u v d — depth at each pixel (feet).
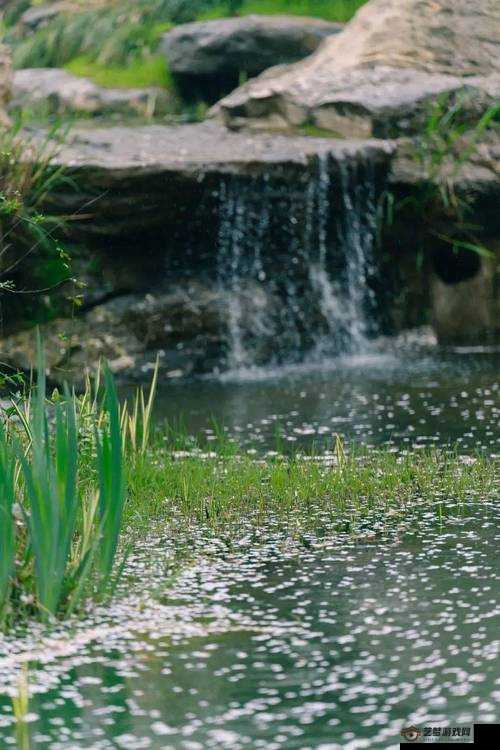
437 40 58.29
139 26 68.85
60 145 49.60
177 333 49.60
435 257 54.95
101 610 21.88
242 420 39.70
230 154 49.85
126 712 17.83
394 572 23.71
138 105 63.10
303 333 52.34
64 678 19.07
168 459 32.19
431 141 53.21
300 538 26.18
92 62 68.08
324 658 19.54
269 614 21.58
